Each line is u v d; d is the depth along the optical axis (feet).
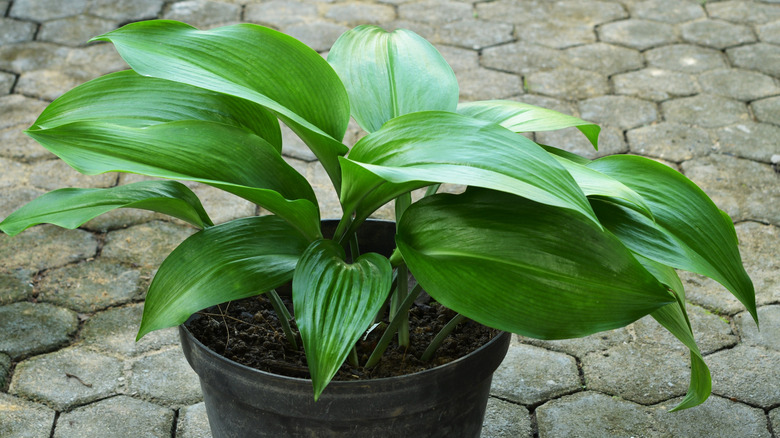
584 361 6.29
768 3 9.47
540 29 8.95
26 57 8.36
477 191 4.98
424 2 9.41
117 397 6.04
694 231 5.00
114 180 7.32
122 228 6.98
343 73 5.40
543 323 4.81
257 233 5.11
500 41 8.76
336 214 7.10
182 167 4.89
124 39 4.96
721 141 7.71
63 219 4.98
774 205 7.20
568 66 8.46
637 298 4.79
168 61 4.96
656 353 6.33
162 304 4.97
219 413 5.28
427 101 5.32
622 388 6.15
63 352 6.23
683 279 6.75
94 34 8.67
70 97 5.10
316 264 4.92
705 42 8.79
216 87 4.92
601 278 4.81
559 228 4.86
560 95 8.13
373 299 4.83
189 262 5.03
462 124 4.82
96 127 4.87
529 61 8.51
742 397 6.10
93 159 4.81
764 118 7.91
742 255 6.87
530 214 4.89
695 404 5.15
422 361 5.33
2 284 6.56
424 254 4.91
